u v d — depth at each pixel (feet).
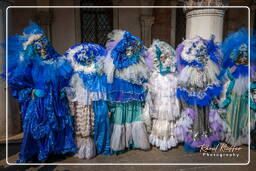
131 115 10.10
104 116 9.68
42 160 9.19
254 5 24.13
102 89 9.46
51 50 8.91
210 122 10.23
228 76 10.45
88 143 9.62
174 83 10.05
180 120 10.27
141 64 9.70
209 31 11.58
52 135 8.84
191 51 9.56
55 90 8.91
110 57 9.41
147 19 25.46
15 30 22.16
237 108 10.44
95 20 25.31
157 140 10.40
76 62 9.31
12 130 12.51
